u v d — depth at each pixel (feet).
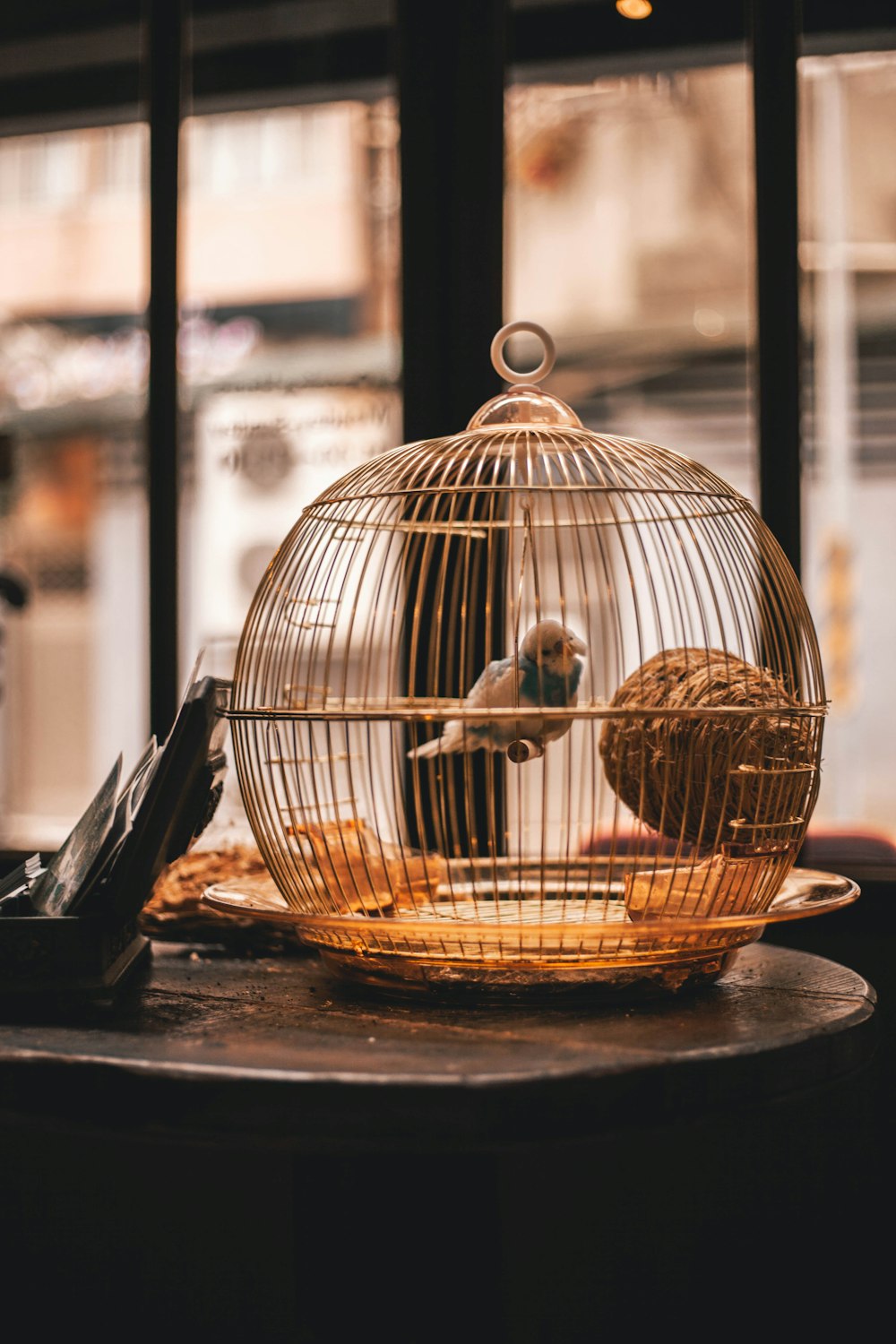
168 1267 5.12
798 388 5.19
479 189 5.45
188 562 11.16
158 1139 2.86
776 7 5.17
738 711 3.51
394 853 4.26
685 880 3.59
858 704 15.24
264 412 9.75
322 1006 3.61
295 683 3.97
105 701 17.53
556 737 3.96
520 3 6.58
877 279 12.82
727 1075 2.91
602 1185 5.06
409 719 3.49
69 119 8.66
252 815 3.88
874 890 5.04
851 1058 3.25
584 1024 3.29
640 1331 5.03
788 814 3.74
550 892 4.44
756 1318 4.95
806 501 5.52
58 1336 5.22
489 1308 3.27
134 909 3.45
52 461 16.03
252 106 8.38
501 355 4.03
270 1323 5.01
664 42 6.57
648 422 15.39
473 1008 3.53
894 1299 4.86
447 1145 2.69
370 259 12.44
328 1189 3.29
